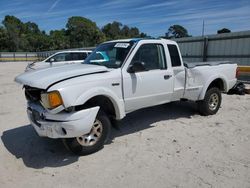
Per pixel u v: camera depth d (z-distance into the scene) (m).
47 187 3.53
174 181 3.58
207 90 6.55
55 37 75.81
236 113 6.92
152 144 4.86
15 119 6.73
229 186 3.44
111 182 3.60
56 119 4.01
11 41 71.81
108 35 89.94
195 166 3.99
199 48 15.30
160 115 6.74
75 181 3.66
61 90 3.91
